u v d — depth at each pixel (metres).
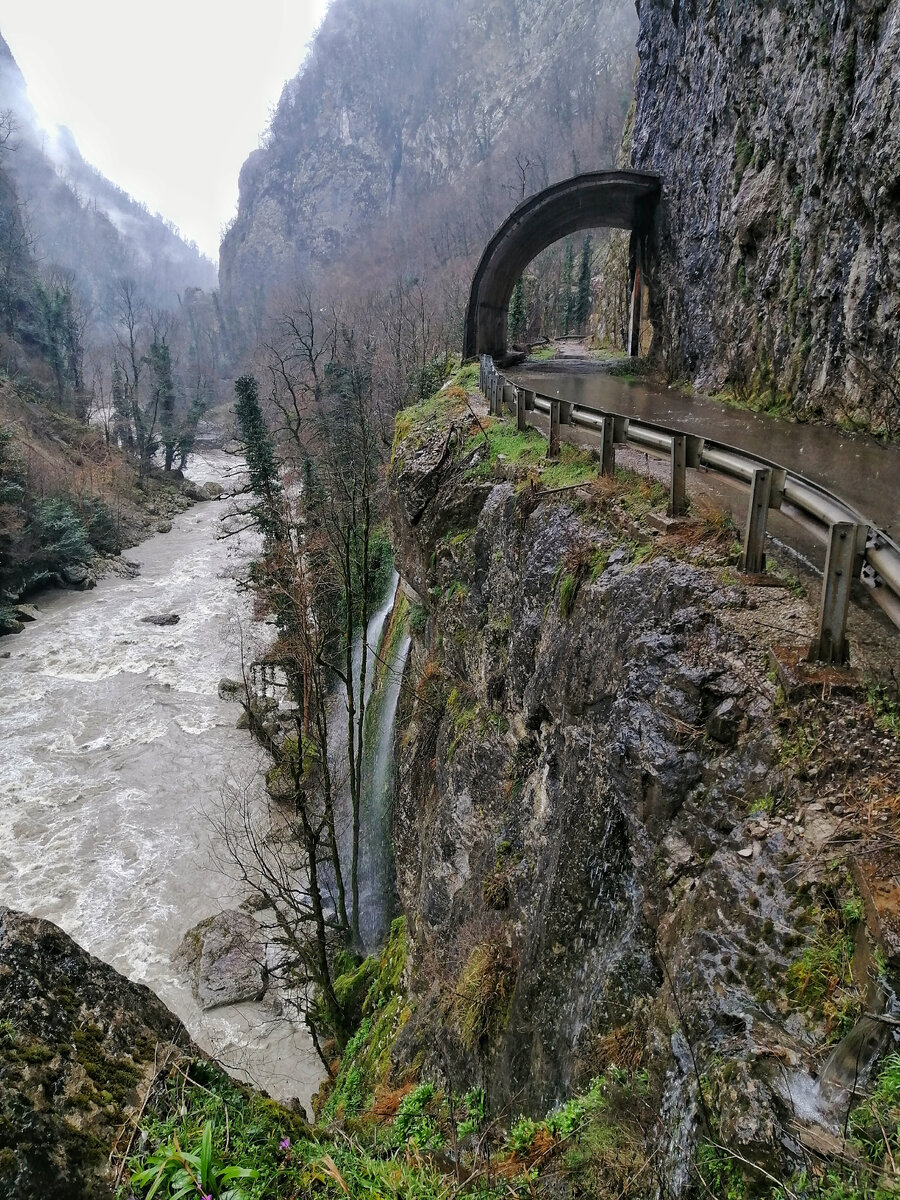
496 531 10.05
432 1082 8.12
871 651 4.62
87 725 23.16
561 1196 4.09
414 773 12.75
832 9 10.80
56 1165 2.97
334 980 14.25
